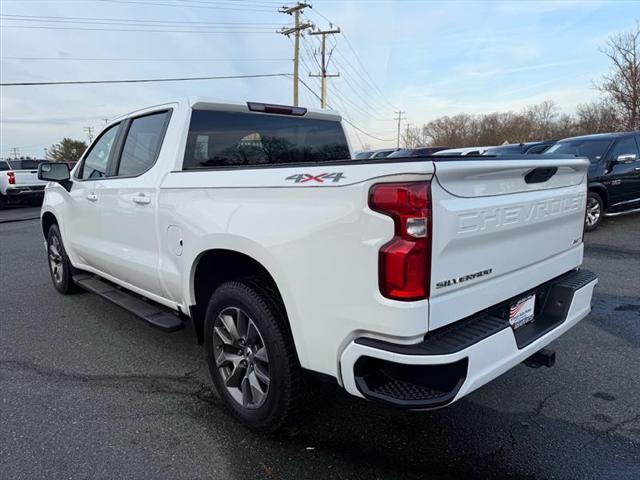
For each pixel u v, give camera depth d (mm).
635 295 5246
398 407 2020
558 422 2875
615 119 25422
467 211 2104
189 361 3811
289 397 2537
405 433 2779
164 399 3217
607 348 3920
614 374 3475
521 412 2990
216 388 3037
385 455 2586
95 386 3408
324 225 2146
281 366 2508
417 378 2082
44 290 5941
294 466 2510
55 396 3266
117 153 4047
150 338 4297
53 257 5699
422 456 2572
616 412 2977
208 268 3088
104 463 2549
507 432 2779
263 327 2549
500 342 2207
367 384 2115
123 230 3818
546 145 12977
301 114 4098
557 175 2809
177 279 3191
